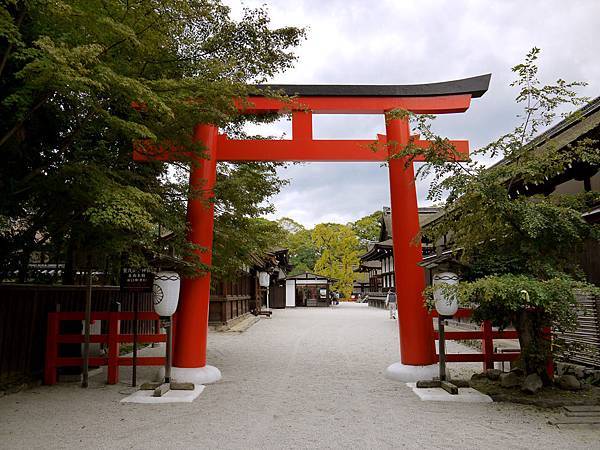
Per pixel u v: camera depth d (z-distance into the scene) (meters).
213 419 5.62
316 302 40.75
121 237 6.76
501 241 6.92
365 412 5.94
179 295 8.02
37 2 5.31
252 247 10.05
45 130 7.36
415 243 7.86
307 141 8.80
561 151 7.18
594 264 7.77
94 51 4.86
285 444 4.70
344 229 44.34
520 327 6.77
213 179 8.57
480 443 4.72
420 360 8.02
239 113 8.62
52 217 7.22
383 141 8.87
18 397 6.80
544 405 6.11
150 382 7.34
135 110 7.14
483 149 6.83
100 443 4.73
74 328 8.91
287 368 9.31
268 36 8.00
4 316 7.31
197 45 7.85
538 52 6.33
